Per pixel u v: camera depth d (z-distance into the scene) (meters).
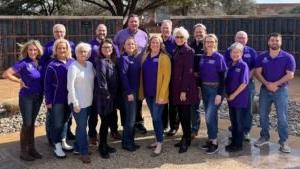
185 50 6.80
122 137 7.32
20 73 6.58
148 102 7.03
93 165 6.50
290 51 16.81
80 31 17.62
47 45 7.18
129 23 7.90
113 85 6.69
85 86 6.46
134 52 6.98
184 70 6.80
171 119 7.95
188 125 7.06
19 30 17.05
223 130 8.46
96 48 7.16
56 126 6.73
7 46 16.86
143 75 6.98
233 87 6.90
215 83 6.89
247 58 7.38
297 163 6.46
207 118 7.00
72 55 7.50
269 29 16.97
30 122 6.71
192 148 7.27
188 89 6.84
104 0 27.34
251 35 17.22
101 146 6.87
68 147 7.19
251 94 7.42
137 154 6.98
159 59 6.79
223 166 6.38
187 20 17.55
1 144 7.76
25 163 6.68
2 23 16.77
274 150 7.08
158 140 6.96
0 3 26.61
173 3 26.84
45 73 6.65
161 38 7.34
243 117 7.04
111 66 6.66
